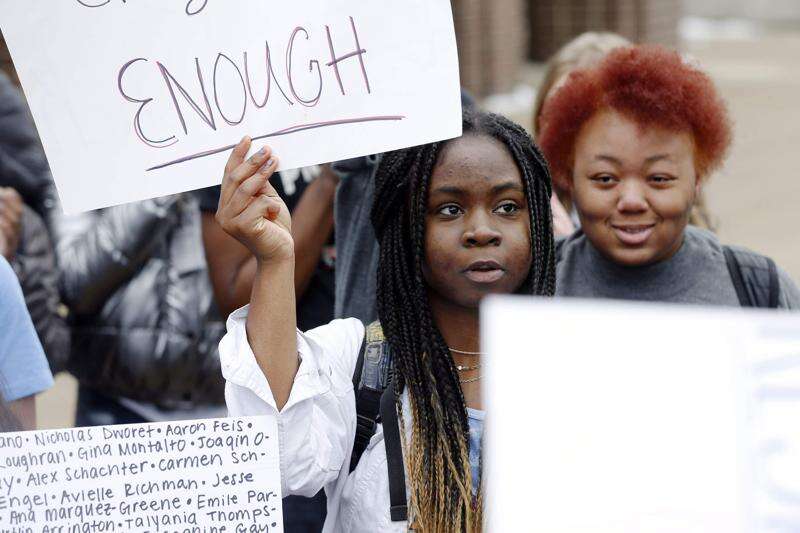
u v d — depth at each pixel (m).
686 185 4.34
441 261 3.65
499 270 3.64
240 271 5.75
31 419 4.31
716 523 2.36
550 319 2.37
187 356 5.89
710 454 2.37
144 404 6.05
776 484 2.36
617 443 2.37
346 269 4.96
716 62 28.47
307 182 5.95
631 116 4.28
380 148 3.53
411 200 3.70
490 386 2.36
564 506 2.37
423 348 3.67
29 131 6.36
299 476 3.46
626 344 2.37
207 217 5.71
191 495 3.24
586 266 4.66
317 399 3.57
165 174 3.52
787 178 17.08
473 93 20.30
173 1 3.50
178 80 3.51
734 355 2.37
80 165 3.50
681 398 2.37
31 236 5.98
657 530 2.38
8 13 3.44
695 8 38.31
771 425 2.36
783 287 4.52
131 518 3.21
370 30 3.50
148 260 5.92
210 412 6.07
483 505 3.50
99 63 3.49
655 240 4.36
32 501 3.19
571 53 6.64
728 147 4.52
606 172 4.34
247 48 3.52
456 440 3.57
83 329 6.00
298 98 3.53
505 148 3.70
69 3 3.46
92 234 5.90
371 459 3.63
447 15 3.47
